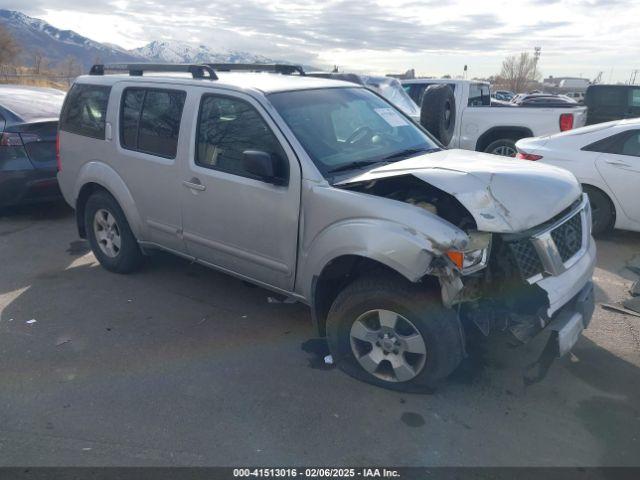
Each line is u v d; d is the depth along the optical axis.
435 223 2.97
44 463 2.78
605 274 5.43
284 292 3.85
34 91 8.00
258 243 3.84
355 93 4.49
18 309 4.55
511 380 3.54
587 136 6.46
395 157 3.98
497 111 10.17
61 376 3.57
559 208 3.28
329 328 3.53
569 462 2.83
